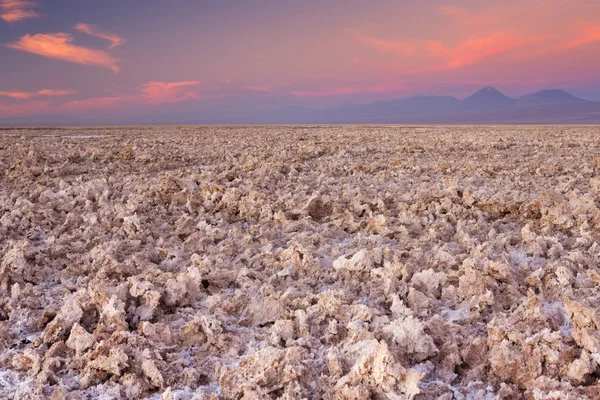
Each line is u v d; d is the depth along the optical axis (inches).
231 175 431.2
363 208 303.0
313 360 137.7
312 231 271.0
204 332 153.2
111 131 1565.0
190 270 188.4
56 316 159.8
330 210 306.3
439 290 184.5
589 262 202.7
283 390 125.5
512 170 495.5
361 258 197.8
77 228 277.4
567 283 175.6
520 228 268.7
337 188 385.1
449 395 120.6
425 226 271.3
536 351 127.9
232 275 197.9
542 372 127.0
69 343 147.3
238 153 666.8
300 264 206.4
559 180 421.4
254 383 122.9
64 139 1004.6
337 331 150.0
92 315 167.3
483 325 158.2
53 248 230.2
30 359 139.6
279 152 671.8
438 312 169.9
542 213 279.7
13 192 365.7
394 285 180.7
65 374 136.6
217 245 244.2
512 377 126.6
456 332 149.6
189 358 144.1
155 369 130.0
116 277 196.2
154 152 681.6
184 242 242.4
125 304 169.8
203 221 274.5
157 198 334.3
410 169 501.7
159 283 184.4
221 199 324.2
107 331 151.3
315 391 126.2
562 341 134.6
